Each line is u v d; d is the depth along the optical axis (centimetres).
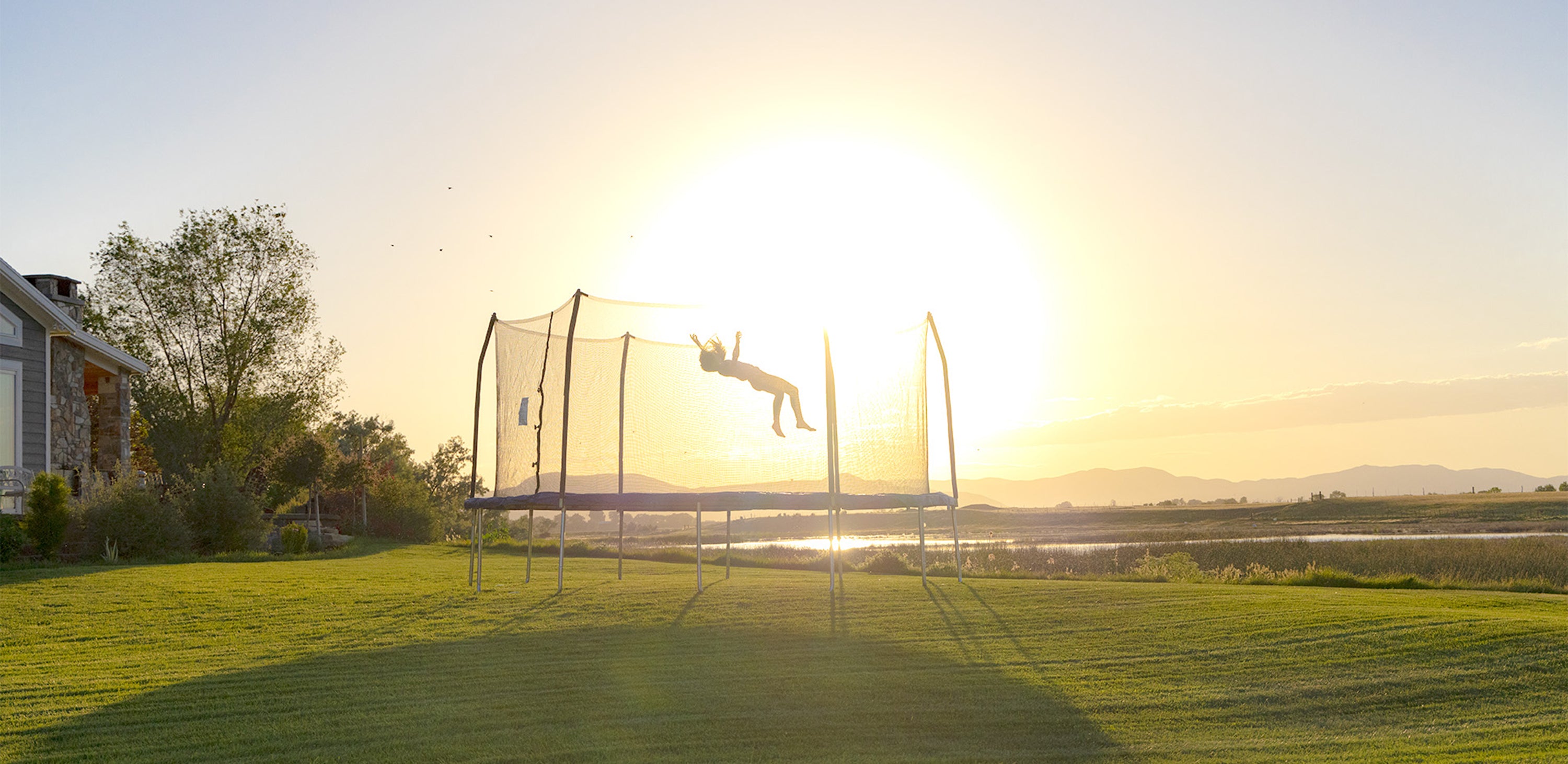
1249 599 1205
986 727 686
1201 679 812
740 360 1458
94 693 766
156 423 3684
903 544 4922
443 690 779
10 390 2280
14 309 2298
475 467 1562
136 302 3700
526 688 789
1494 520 7619
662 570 1962
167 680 812
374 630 1080
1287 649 895
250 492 3334
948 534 8369
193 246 3694
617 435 1417
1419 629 934
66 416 2505
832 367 1408
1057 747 643
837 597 1338
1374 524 7950
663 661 898
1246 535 6262
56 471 2400
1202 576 1920
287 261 3850
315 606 1272
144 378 3731
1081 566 2955
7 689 779
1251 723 697
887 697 766
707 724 686
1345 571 2795
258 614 1190
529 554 1560
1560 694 734
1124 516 11650
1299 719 704
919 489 1498
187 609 1231
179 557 2141
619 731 667
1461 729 668
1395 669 814
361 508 4834
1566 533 5534
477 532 1536
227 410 3803
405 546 3584
